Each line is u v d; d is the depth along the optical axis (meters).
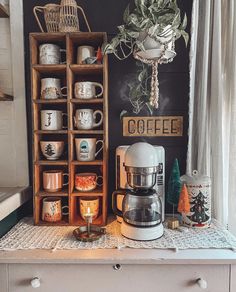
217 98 1.02
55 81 1.02
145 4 0.90
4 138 1.15
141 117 1.13
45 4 1.11
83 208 1.03
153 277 0.78
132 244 0.83
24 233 0.93
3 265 0.78
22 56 1.12
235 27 0.98
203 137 1.05
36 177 1.00
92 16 1.11
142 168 0.88
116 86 1.13
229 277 0.78
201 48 1.06
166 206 1.14
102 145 1.05
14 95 1.13
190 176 0.99
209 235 0.91
